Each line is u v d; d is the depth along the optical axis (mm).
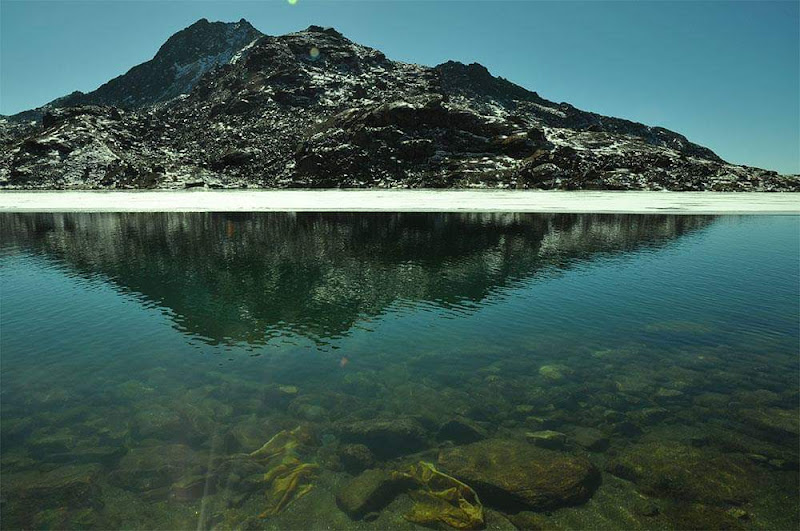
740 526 6824
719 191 100875
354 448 8891
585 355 13805
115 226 46625
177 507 7379
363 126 127250
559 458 8414
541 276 24453
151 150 147375
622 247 33250
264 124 157125
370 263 28047
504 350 14320
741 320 16906
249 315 18016
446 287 22219
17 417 10359
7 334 15812
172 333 16016
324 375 12625
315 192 102062
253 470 8391
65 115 154500
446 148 123312
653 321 16938
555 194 92500
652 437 9328
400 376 12508
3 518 7082
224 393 11531
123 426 9945
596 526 6910
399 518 7133
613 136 144375
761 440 9102
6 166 124125
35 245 34844
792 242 35406
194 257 30016
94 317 17766
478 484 7852
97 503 7465
